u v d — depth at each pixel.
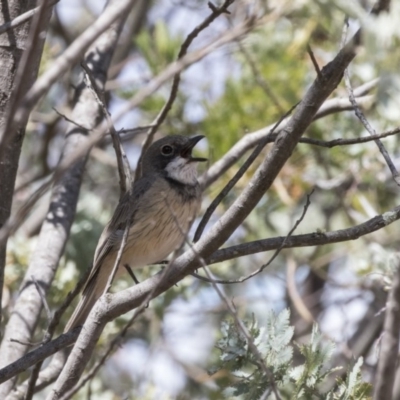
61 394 8.53
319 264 14.84
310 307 15.73
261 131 12.21
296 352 12.75
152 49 15.05
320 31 13.30
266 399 8.23
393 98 7.23
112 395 12.68
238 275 15.65
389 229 14.60
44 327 13.01
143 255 11.59
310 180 14.66
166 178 11.63
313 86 7.72
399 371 7.69
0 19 9.95
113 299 8.49
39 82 5.49
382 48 6.94
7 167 9.83
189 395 14.66
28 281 11.29
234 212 7.91
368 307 15.16
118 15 5.63
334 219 15.62
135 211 11.34
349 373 8.30
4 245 9.96
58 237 11.71
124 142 16.33
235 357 8.45
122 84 14.55
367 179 14.44
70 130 12.68
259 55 14.16
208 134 14.19
